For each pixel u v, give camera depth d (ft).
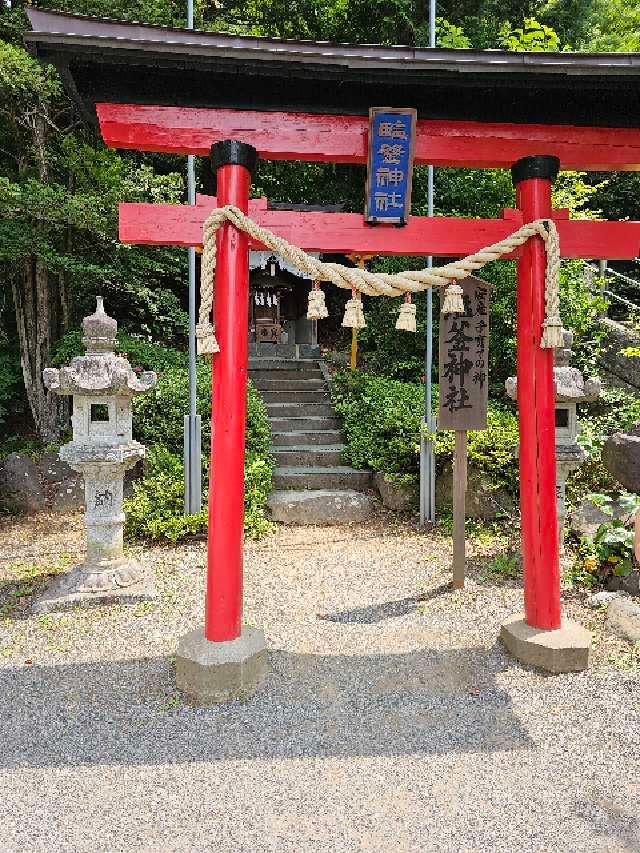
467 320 15.66
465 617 13.99
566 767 8.67
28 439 27.43
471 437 21.33
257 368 34.32
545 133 11.28
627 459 18.65
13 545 19.48
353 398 29.35
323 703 10.37
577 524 17.78
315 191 42.29
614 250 11.87
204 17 33.94
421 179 29.81
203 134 10.77
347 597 15.42
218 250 10.78
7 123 25.52
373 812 7.75
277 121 10.88
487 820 7.61
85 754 8.95
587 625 13.17
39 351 26.84
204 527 19.42
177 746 9.15
